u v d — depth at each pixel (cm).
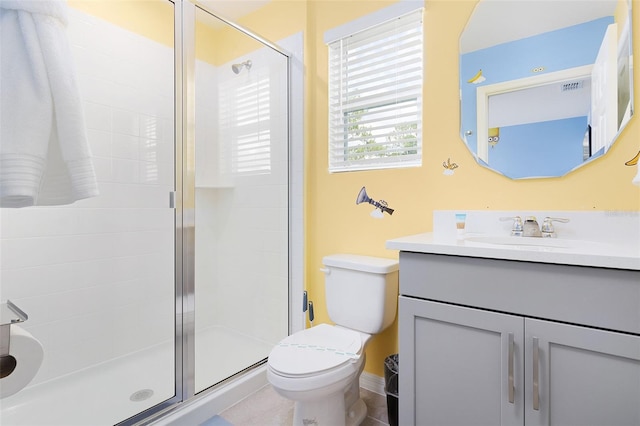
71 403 160
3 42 86
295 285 214
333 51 203
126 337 196
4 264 158
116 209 192
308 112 212
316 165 208
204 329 236
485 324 101
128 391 170
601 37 127
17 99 86
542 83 138
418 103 171
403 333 118
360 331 159
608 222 120
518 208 142
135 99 199
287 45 219
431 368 112
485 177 149
